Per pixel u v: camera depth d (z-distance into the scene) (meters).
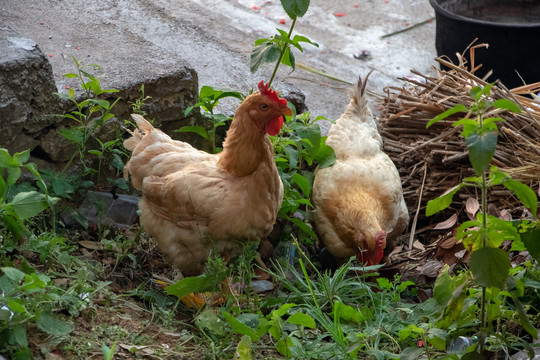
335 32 8.03
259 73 5.68
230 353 3.19
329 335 3.37
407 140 5.30
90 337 3.00
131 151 4.38
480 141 2.49
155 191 3.62
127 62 4.70
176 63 4.69
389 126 5.37
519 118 4.89
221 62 5.73
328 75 6.96
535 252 3.07
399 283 4.35
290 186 4.32
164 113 4.59
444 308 2.97
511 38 6.40
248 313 3.40
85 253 3.83
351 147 4.75
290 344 2.98
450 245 4.15
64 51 4.82
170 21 6.19
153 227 3.73
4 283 2.77
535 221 3.26
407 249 4.98
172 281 3.83
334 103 6.67
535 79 6.57
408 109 5.24
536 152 4.76
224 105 5.03
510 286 2.83
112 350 2.55
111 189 4.46
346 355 3.08
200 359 3.11
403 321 3.49
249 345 2.81
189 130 4.28
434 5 6.86
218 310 3.60
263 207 3.60
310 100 6.64
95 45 4.98
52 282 3.20
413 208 5.18
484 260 2.67
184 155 3.78
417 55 7.78
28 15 5.34
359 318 3.39
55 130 4.13
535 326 3.43
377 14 8.47
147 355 3.03
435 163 5.05
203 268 3.79
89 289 3.20
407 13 8.55
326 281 3.76
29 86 3.85
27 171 3.99
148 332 3.24
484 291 2.82
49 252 3.34
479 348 2.96
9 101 3.75
